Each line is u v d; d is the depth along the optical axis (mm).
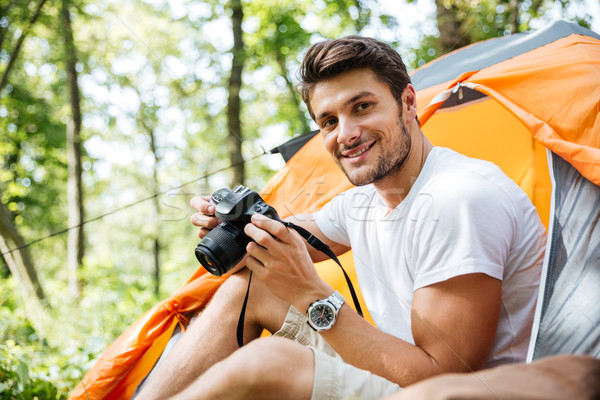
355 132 1474
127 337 1965
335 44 1476
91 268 6020
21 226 13859
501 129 2422
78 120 10820
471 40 5117
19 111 12383
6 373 2236
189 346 1539
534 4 4355
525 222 1417
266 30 11094
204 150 12102
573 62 1833
